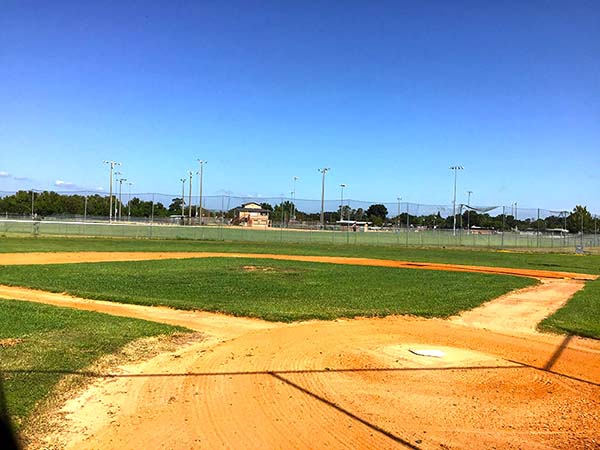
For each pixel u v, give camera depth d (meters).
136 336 8.36
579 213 63.91
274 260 24.17
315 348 8.19
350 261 25.86
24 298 11.89
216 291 13.77
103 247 30.53
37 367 6.43
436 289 15.31
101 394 5.81
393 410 5.58
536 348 8.69
